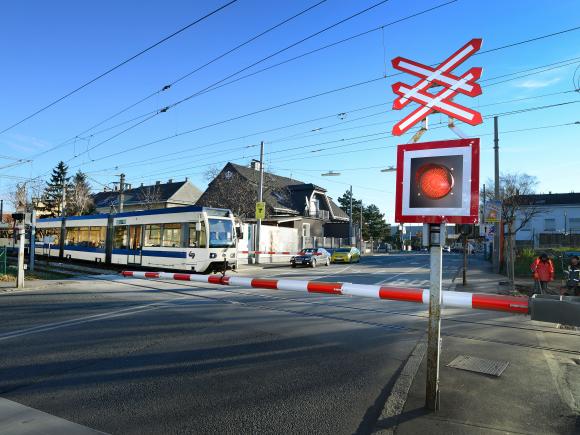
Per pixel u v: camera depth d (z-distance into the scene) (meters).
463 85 4.32
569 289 13.91
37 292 13.33
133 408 4.46
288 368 5.81
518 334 8.20
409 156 4.33
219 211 20.09
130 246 22.70
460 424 4.05
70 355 6.32
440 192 4.11
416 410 4.37
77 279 17.20
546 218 47.38
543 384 5.28
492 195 36.84
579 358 6.54
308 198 50.16
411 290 5.61
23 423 4.07
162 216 21.19
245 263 31.02
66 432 3.90
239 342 7.14
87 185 62.56
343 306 11.20
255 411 4.41
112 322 8.65
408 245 90.00
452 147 4.12
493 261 25.92
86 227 26.45
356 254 36.12
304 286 6.96
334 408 4.50
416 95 4.59
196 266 19.30
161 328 8.13
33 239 20.89
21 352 6.46
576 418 4.25
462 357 6.47
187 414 4.32
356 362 6.12
